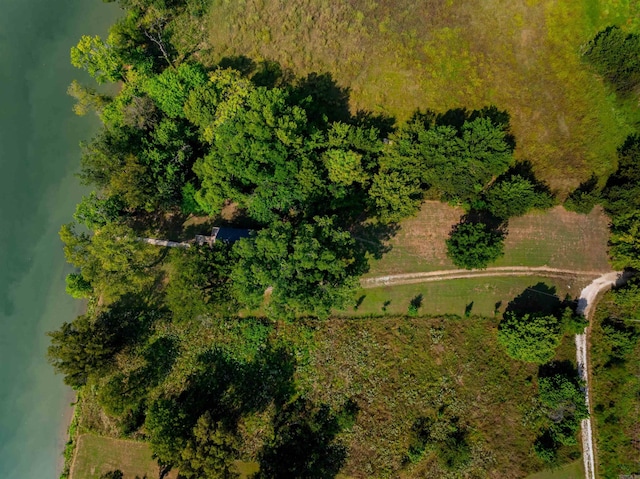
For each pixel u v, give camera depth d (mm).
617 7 66938
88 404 65438
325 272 53938
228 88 63438
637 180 61750
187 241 67812
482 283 65188
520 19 68625
